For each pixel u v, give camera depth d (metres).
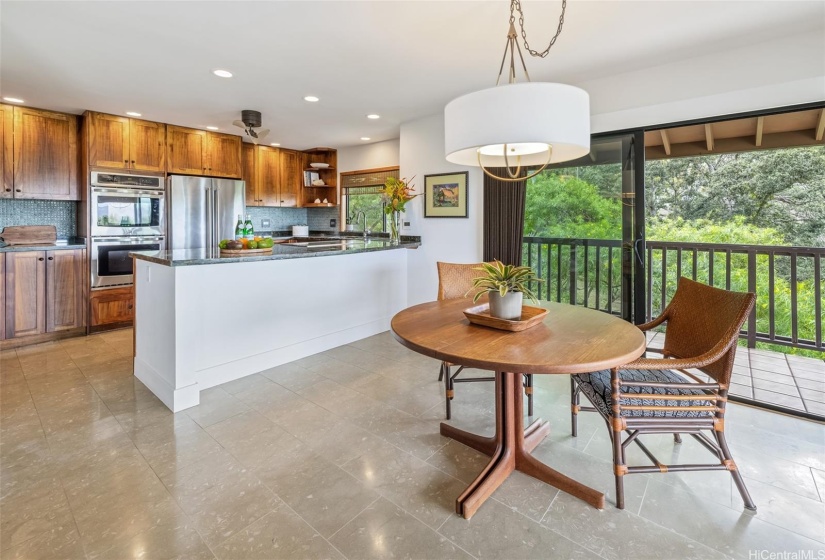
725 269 4.01
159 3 2.17
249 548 1.45
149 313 2.85
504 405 1.87
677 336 2.01
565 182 3.57
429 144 4.46
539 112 1.31
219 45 2.67
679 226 6.09
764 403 2.62
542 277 3.76
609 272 3.38
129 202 4.46
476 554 1.43
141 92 3.59
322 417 2.46
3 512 1.62
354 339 4.10
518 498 1.73
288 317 3.43
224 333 2.97
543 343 1.60
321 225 6.72
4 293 3.76
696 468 1.66
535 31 2.47
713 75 2.78
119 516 1.61
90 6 2.20
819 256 3.34
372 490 1.78
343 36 2.54
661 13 2.26
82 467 1.93
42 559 1.40
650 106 3.03
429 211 4.52
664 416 1.62
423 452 2.08
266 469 1.93
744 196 5.58
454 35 2.53
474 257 4.20
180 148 4.83
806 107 2.49
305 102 3.88
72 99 3.79
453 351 1.51
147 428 2.32
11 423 2.36
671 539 1.49
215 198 5.07
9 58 2.88
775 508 1.65
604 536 1.50
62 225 4.57
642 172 3.15
